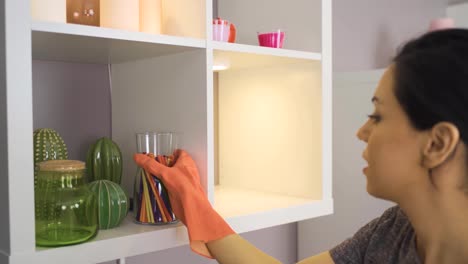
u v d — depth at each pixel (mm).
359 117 1554
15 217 699
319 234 1675
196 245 841
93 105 1161
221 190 1281
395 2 2104
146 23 977
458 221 609
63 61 1106
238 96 1315
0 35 704
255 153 1278
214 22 1009
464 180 598
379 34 2004
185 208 831
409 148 625
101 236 821
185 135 970
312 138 1146
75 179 812
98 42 837
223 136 1361
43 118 1079
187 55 954
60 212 785
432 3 2373
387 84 656
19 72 699
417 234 676
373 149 666
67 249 753
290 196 1183
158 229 874
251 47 981
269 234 1645
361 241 849
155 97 1045
